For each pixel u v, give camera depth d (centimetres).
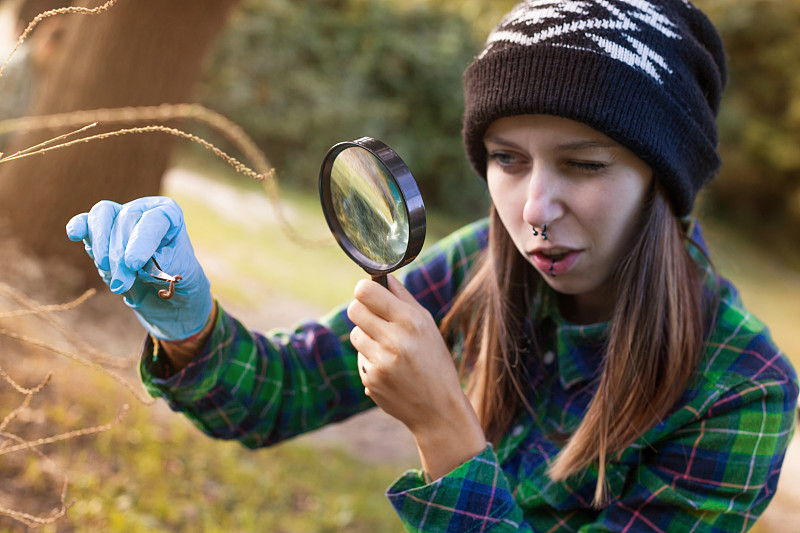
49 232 361
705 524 111
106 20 353
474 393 134
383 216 99
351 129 1032
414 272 147
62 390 272
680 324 114
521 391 131
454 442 107
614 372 114
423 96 1104
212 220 670
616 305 115
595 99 102
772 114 1509
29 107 383
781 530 387
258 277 558
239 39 951
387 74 1069
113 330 360
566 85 103
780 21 1335
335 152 104
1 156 95
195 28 364
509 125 109
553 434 127
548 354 132
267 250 648
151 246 92
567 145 106
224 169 902
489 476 107
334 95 1020
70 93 355
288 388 135
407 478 112
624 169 109
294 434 139
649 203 115
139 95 360
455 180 1138
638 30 106
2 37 386
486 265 136
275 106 979
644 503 114
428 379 103
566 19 106
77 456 242
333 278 643
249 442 136
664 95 106
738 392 113
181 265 102
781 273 1333
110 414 271
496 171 116
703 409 113
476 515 106
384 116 1066
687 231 131
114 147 359
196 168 852
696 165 115
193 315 111
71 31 362
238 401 126
